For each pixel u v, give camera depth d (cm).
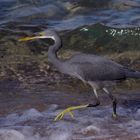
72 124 1060
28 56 1492
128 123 1068
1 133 1005
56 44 1205
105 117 1107
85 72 1153
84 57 1169
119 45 1593
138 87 1322
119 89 1307
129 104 1200
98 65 1151
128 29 1678
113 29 1677
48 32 1219
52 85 1330
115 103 1130
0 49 1530
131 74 1167
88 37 1638
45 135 1009
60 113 1098
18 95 1255
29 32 1684
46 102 1203
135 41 1614
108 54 1545
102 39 1627
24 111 1141
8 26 1734
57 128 1036
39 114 1121
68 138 992
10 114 1125
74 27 1727
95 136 998
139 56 1515
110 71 1148
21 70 1405
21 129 1032
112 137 992
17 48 1539
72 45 1594
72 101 1217
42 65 1433
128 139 984
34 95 1256
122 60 1487
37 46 1556
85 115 1122
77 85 1330
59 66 1186
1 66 1420
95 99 1235
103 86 1162
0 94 1260
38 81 1351
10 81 1345
